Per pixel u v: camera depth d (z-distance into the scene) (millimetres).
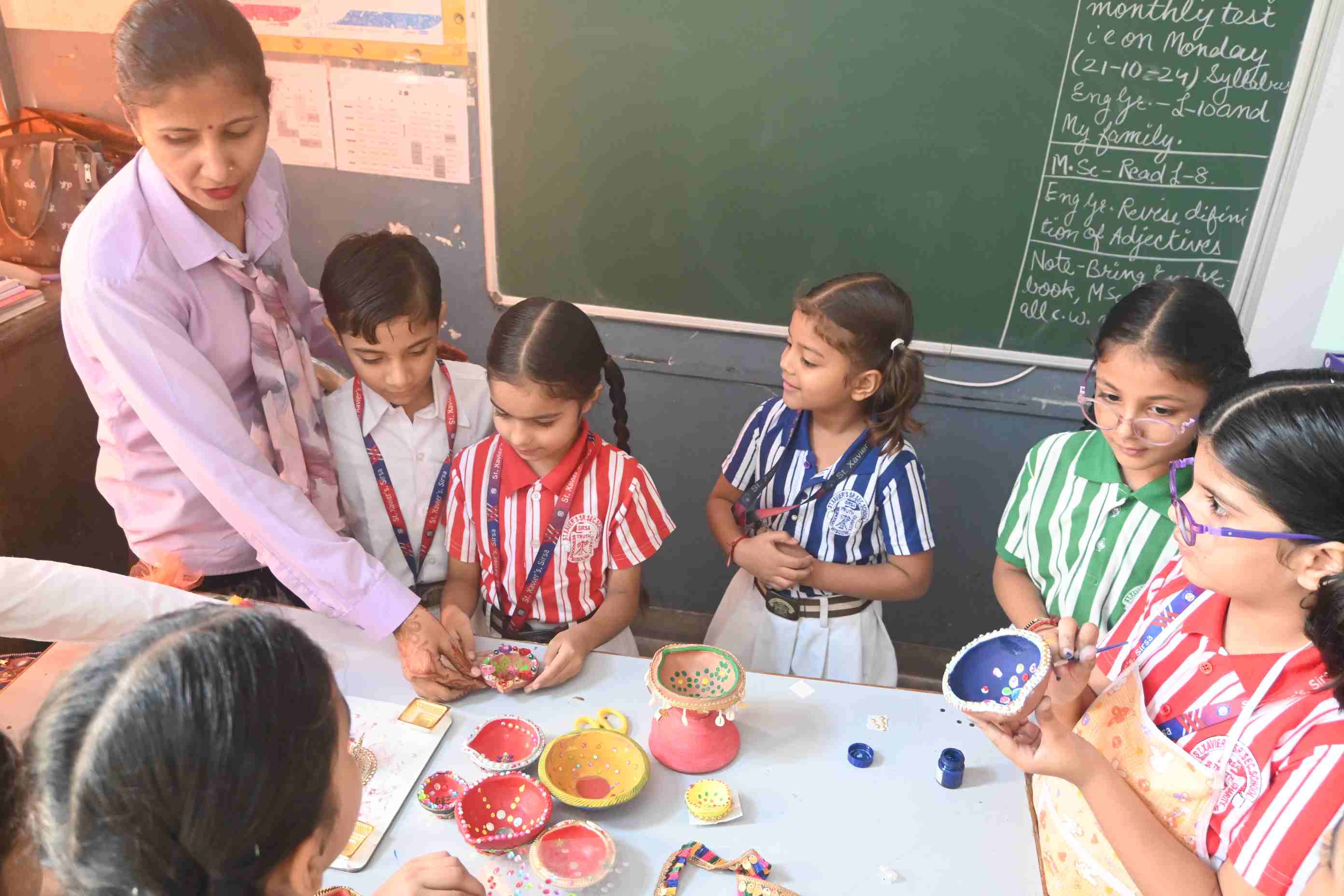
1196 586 948
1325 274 2125
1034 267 2246
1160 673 948
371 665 1356
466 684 1308
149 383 1298
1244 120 2047
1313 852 773
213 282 1428
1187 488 1319
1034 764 903
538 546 1505
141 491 1492
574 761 1187
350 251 1461
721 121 2227
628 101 2240
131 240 1309
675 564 2711
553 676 1321
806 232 2303
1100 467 1417
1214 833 865
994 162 2168
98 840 558
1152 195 2141
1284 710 832
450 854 1060
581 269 2428
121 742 551
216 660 578
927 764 1217
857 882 1043
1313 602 794
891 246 2283
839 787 1174
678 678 1244
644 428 2572
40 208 2207
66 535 2240
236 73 1196
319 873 680
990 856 1084
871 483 1630
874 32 2096
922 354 1638
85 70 2383
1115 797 889
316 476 1556
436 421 1632
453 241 2453
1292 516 772
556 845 1058
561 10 2178
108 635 1214
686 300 2416
